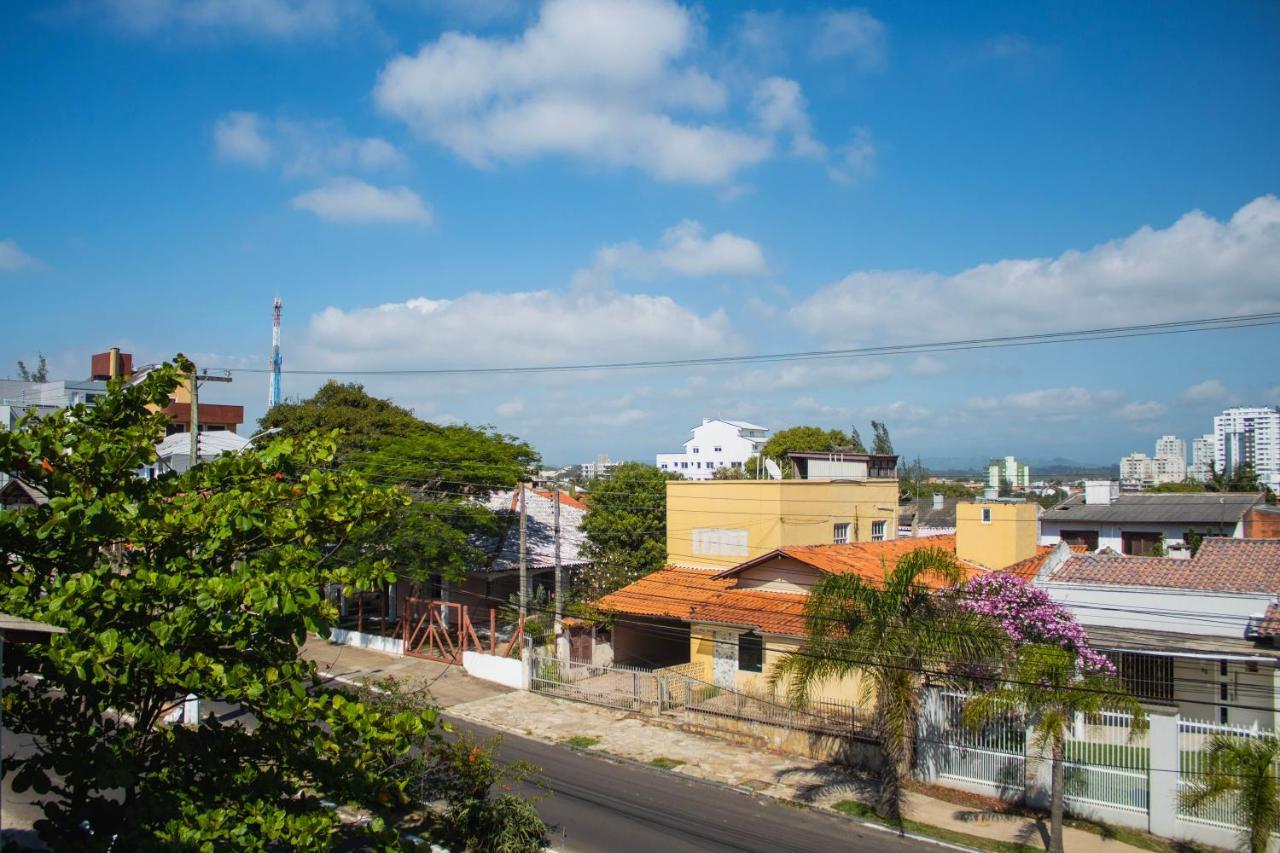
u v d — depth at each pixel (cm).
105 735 851
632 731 2408
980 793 1933
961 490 9988
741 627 2528
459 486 3284
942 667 1914
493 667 2888
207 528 883
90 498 837
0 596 793
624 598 2972
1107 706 1695
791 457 3656
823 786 1997
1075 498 5212
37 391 4769
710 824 1770
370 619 3725
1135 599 2403
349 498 947
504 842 1540
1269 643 2098
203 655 793
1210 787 1524
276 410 4578
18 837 1177
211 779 875
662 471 3869
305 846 840
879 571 2794
